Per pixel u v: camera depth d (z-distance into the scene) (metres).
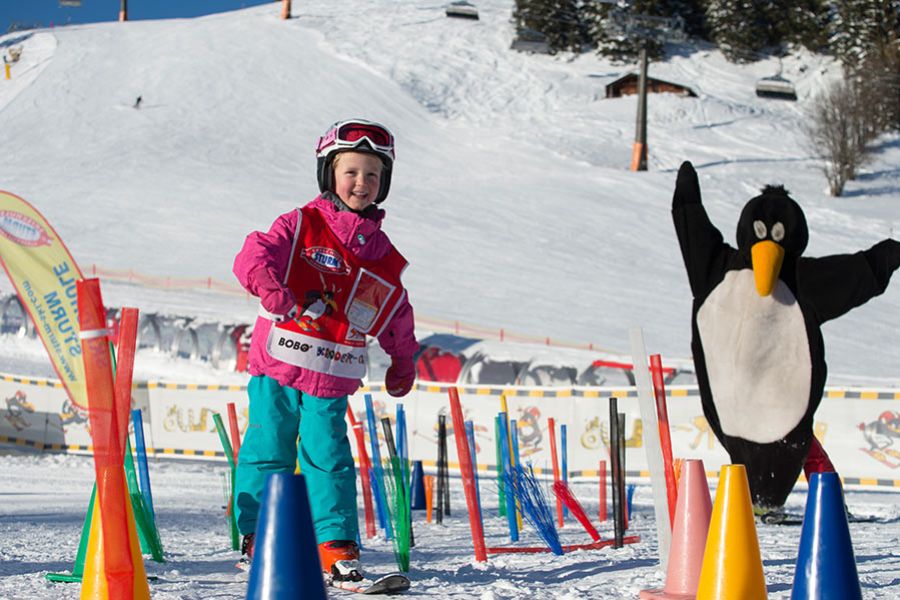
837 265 7.73
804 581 2.60
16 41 83.12
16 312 28.75
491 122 73.19
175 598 3.51
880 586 4.02
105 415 2.79
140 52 80.62
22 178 52.50
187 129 65.00
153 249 40.47
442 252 41.06
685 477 3.61
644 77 60.31
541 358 23.22
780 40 92.50
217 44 82.75
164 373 25.95
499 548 5.50
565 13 90.25
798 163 65.69
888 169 63.25
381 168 4.57
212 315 27.45
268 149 62.34
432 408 16.12
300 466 4.42
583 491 12.92
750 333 7.84
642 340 4.27
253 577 2.22
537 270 39.34
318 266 4.40
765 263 7.65
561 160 63.03
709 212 52.06
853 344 32.03
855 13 86.81
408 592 3.81
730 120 74.56
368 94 75.81
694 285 8.11
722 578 2.78
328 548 4.16
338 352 4.38
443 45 88.19
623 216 48.31
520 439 15.66
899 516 9.06
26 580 4.00
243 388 17.00
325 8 98.38
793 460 7.87
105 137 62.91
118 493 2.80
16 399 17.48
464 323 31.38
